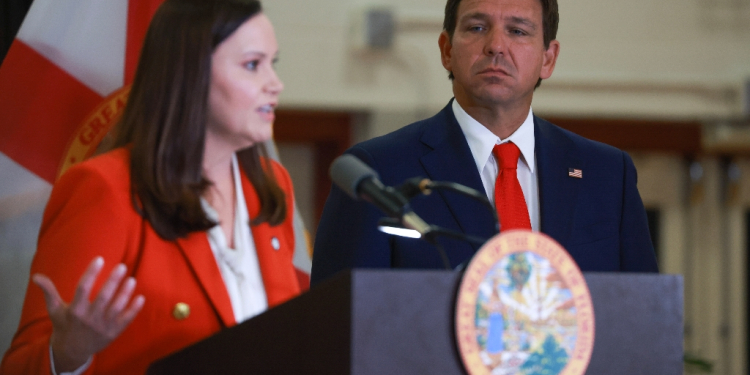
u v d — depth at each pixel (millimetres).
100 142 5375
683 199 15078
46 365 3777
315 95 12805
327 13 12852
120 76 5504
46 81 5371
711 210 15117
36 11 5414
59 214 4301
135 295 4211
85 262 4098
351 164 3131
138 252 4309
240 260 4574
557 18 4574
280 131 13109
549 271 2854
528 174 4375
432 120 4527
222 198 4699
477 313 2742
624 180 4484
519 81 4238
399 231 3170
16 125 5273
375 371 2617
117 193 4289
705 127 14023
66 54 5422
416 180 3025
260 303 4602
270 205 4812
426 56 12930
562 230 4203
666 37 13453
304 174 13648
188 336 4293
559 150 4438
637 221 4418
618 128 13766
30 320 4039
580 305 2875
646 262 4348
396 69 12953
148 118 4453
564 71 13375
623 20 13422
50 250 4176
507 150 4312
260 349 3057
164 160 4391
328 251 4234
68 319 3432
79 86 5414
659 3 13461
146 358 4211
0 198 5199
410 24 12922
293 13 12812
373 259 4082
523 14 4293
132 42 5555
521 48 4250
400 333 2662
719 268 15180
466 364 2703
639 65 13430
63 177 4398
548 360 2816
